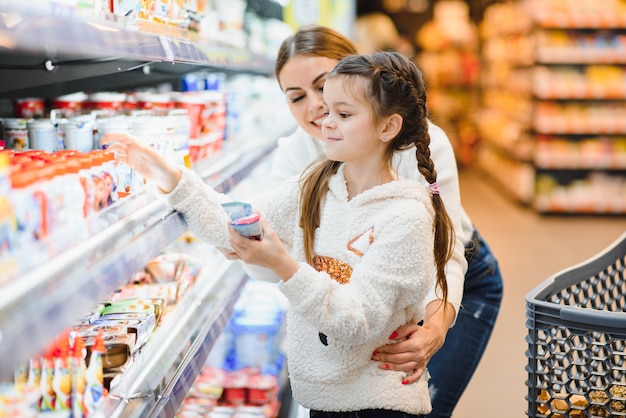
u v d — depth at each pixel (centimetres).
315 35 199
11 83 184
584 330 153
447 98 1149
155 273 207
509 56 945
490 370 379
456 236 195
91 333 155
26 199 107
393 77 146
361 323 139
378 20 1111
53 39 109
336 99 146
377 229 146
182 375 163
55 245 115
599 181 802
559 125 794
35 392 124
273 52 396
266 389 284
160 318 185
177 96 253
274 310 322
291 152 215
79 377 130
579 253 622
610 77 793
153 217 149
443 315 175
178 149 210
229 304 220
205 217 157
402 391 154
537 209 796
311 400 155
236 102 320
